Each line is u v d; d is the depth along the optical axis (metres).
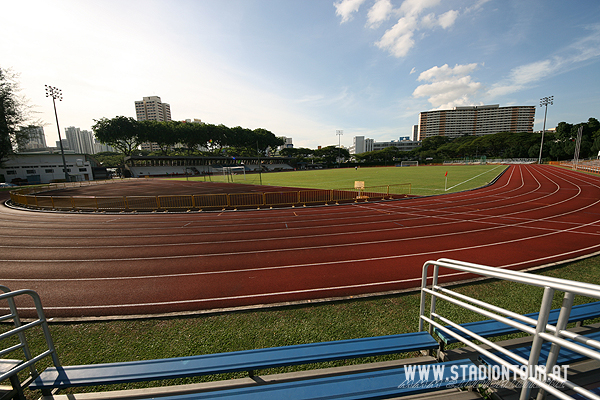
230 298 5.59
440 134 163.62
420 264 7.20
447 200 18.19
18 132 36.97
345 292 5.71
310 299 5.43
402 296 5.39
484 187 24.75
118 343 4.06
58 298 5.78
